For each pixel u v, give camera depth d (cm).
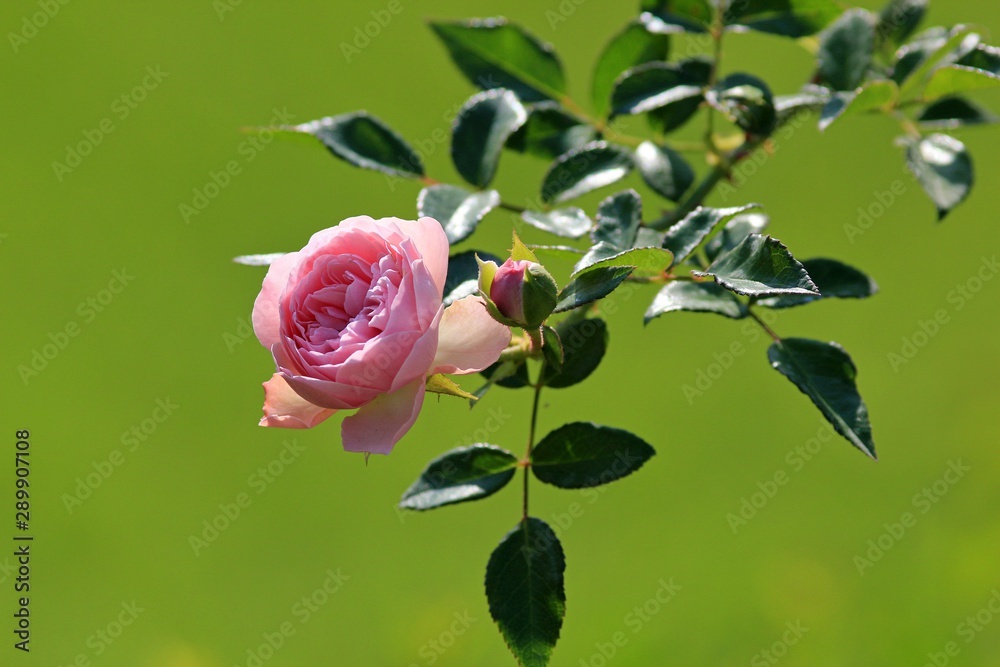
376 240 125
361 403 124
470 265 129
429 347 123
